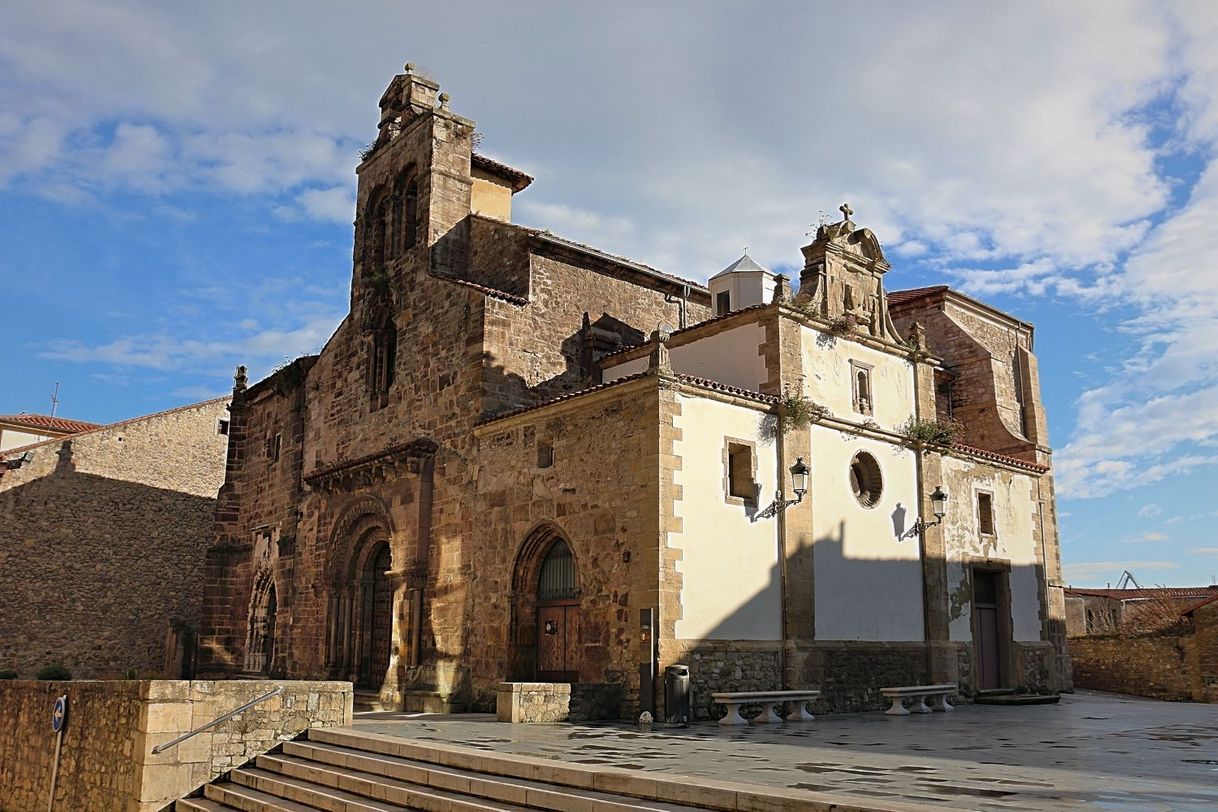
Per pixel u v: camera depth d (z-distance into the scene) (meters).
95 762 17.45
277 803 14.02
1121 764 12.39
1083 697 30.02
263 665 33.81
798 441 22.33
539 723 18.11
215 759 16.44
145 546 39.94
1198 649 31.81
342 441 31.17
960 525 27.00
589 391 21.00
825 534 22.62
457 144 29.98
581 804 10.43
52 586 37.19
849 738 15.76
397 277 29.64
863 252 26.20
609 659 19.70
